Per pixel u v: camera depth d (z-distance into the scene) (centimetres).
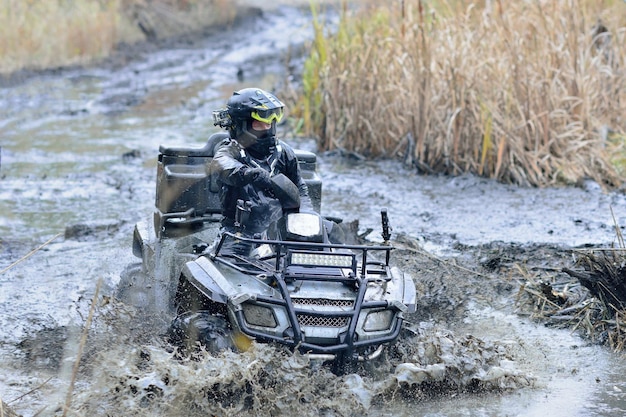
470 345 1051
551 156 2000
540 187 1964
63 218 1739
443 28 2180
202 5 5231
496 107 2017
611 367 1081
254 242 988
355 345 945
